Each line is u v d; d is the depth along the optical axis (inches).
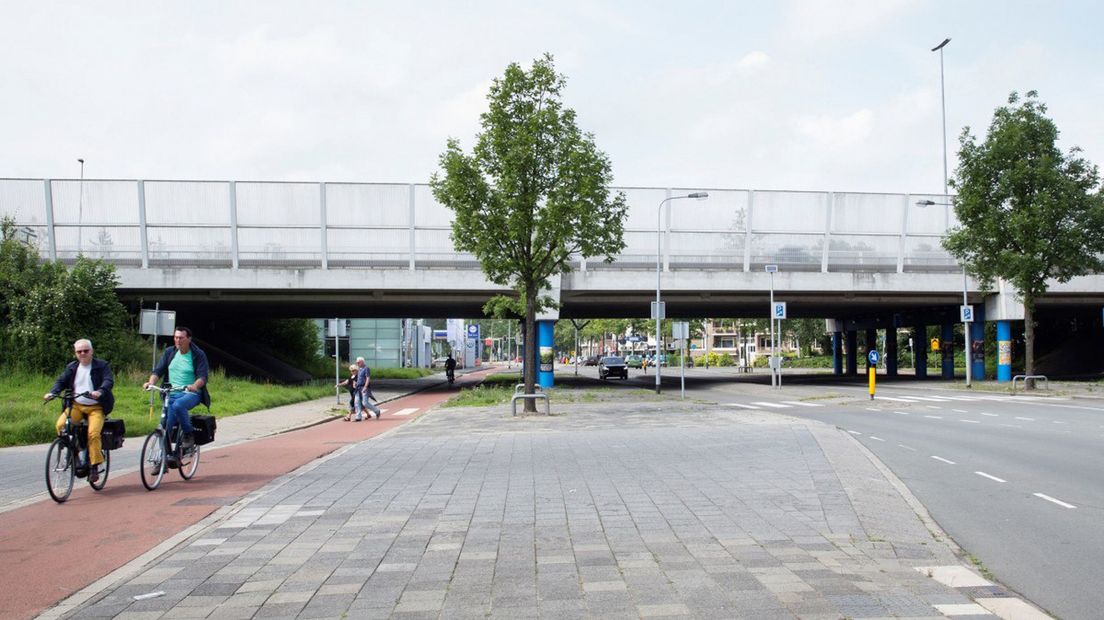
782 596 186.5
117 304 1217.4
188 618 174.1
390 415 954.1
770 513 283.7
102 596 191.0
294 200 1350.9
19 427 613.9
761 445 494.6
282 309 1653.5
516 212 739.4
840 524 265.1
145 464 346.3
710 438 546.6
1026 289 1186.6
